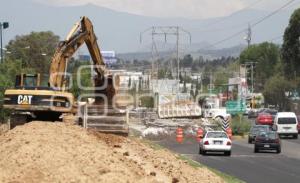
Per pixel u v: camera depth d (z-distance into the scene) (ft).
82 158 97.30
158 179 104.73
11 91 152.97
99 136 146.51
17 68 358.84
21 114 158.20
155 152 159.53
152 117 397.19
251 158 206.69
